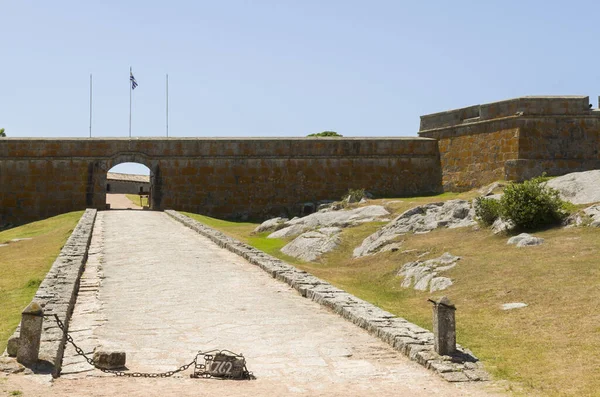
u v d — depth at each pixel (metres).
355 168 45.41
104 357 10.12
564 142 36.53
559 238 21.05
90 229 28.50
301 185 45.09
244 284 17.66
